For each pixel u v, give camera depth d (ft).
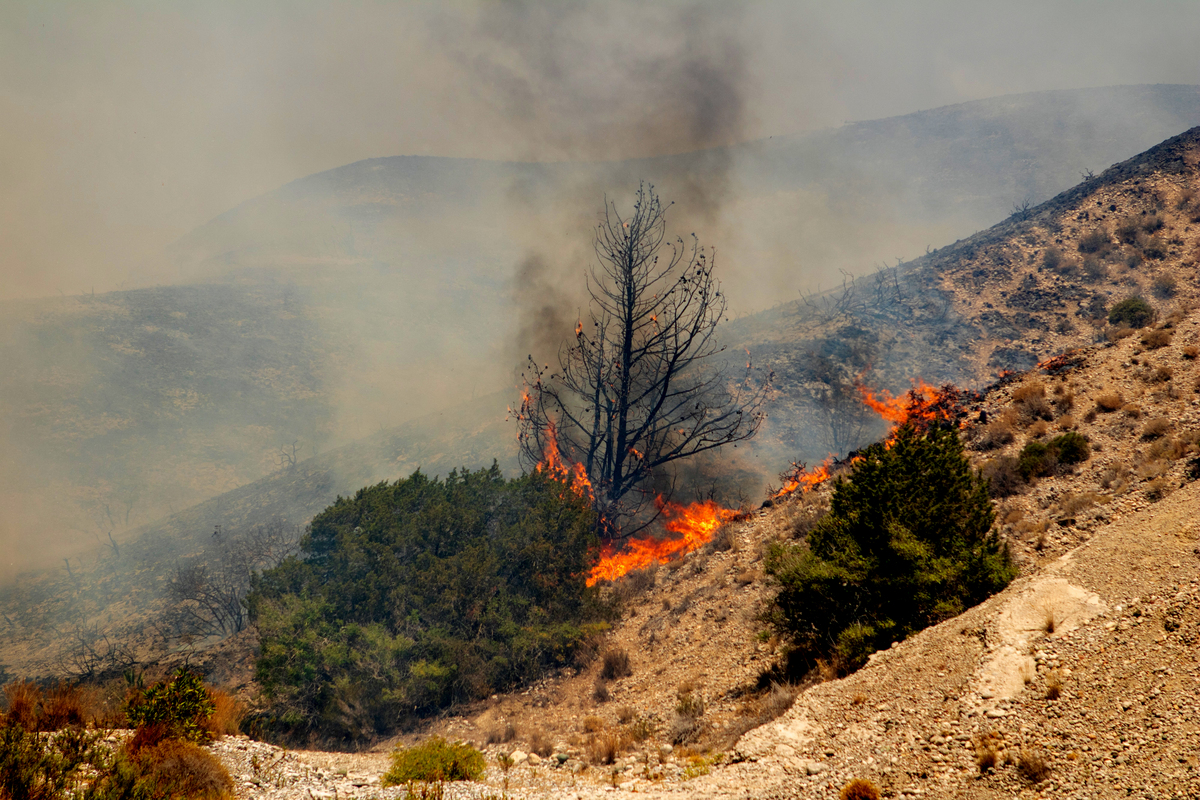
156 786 24.08
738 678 42.93
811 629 41.32
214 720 32.73
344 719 50.14
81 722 28.96
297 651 52.31
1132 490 42.70
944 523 40.01
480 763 32.65
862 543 41.24
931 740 24.71
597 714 46.19
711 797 25.38
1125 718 21.12
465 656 55.52
